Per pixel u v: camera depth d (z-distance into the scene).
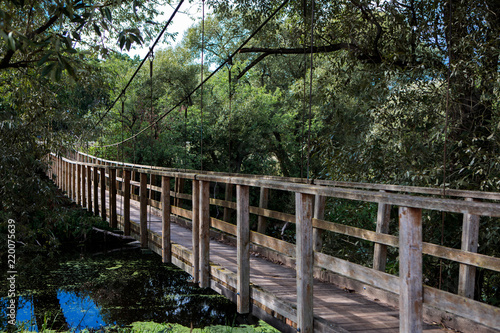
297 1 7.92
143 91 20.08
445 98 5.25
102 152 19.52
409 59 5.67
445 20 5.21
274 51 7.93
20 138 7.05
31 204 8.33
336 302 3.29
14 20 4.06
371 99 6.06
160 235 5.64
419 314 1.92
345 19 6.95
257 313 3.28
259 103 18.84
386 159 5.90
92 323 5.10
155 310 5.41
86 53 2.45
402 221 1.96
